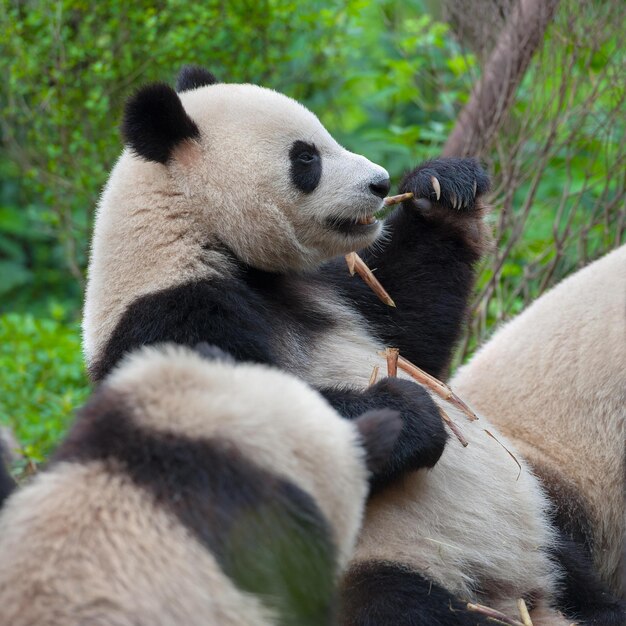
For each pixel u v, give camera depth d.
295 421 6.02
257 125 9.14
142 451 5.82
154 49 15.50
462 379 10.88
